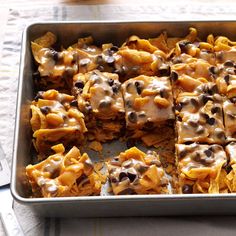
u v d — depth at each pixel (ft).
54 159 1.85
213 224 1.83
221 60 2.14
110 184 1.86
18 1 2.54
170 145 2.06
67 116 1.97
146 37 2.22
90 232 1.82
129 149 1.91
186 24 2.18
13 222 1.84
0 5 2.52
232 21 2.17
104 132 2.07
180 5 2.52
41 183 1.76
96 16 2.46
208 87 2.03
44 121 1.94
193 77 2.08
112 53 2.15
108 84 2.05
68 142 2.00
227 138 1.92
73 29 2.17
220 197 1.68
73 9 2.48
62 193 1.74
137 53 2.12
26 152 1.93
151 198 1.67
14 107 2.16
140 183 1.78
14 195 1.67
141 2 2.55
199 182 1.81
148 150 2.04
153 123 1.99
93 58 2.14
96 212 1.79
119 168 1.85
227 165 1.85
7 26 2.42
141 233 1.81
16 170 1.74
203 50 2.17
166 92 2.02
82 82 2.05
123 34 2.21
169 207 1.75
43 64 2.10
